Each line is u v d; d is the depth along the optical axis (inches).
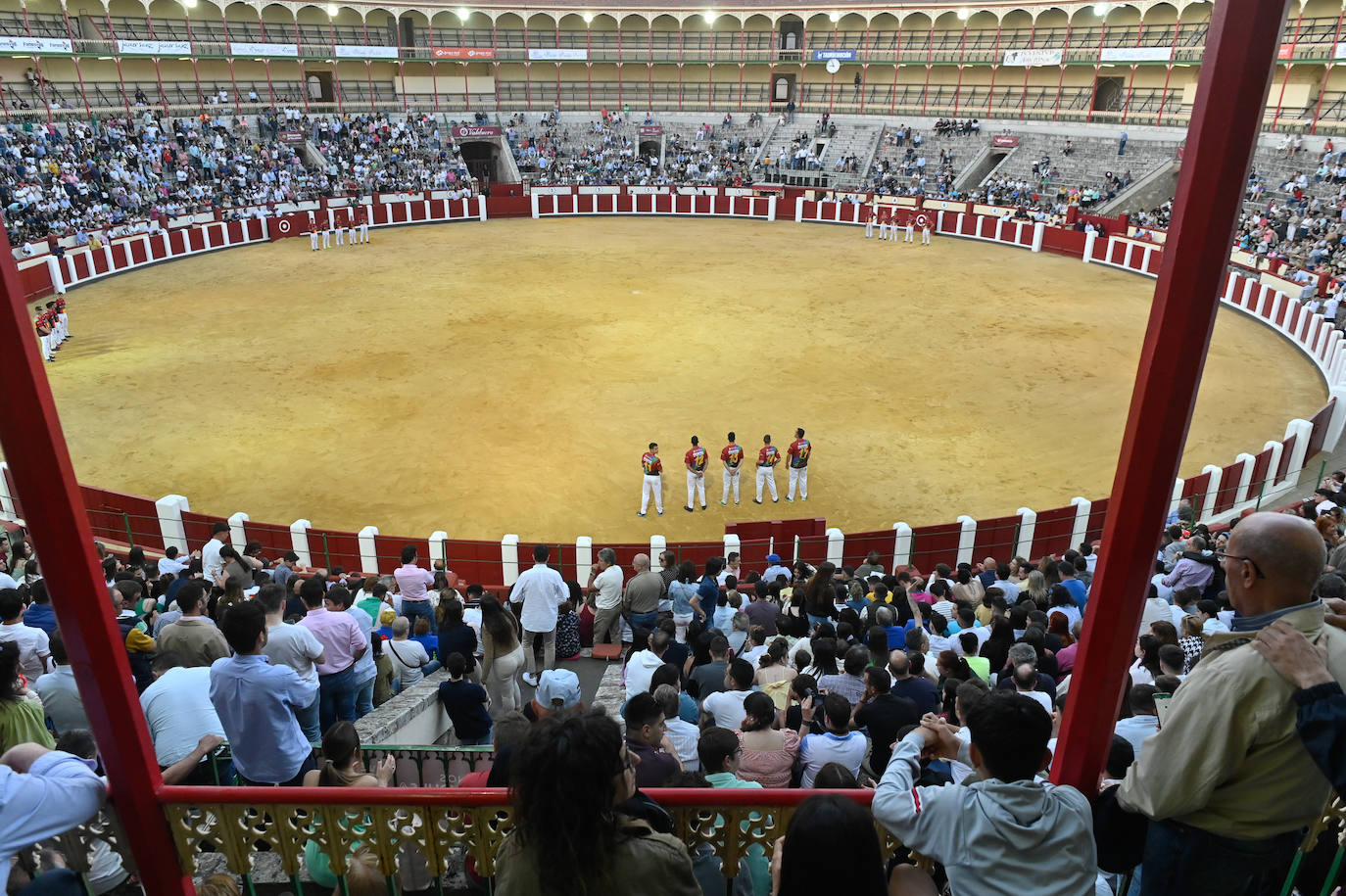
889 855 130.5
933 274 1449.3
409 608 422.0
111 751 115.6
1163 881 110.5
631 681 297.1
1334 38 1598.2
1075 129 1921.8
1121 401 868.0
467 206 1945.1
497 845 124.9
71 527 101.0
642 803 110.7
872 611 366.9
